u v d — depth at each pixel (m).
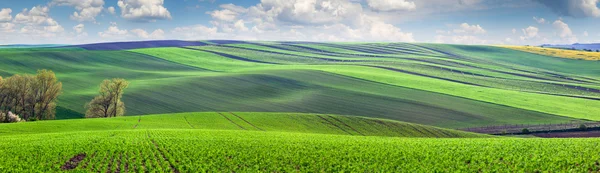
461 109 116.94
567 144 39.41
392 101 123.69
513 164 32.41
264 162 35.41
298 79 146.75
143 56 191.62
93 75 144.62
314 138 49.91
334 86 139.12
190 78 142.62
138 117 75.94
